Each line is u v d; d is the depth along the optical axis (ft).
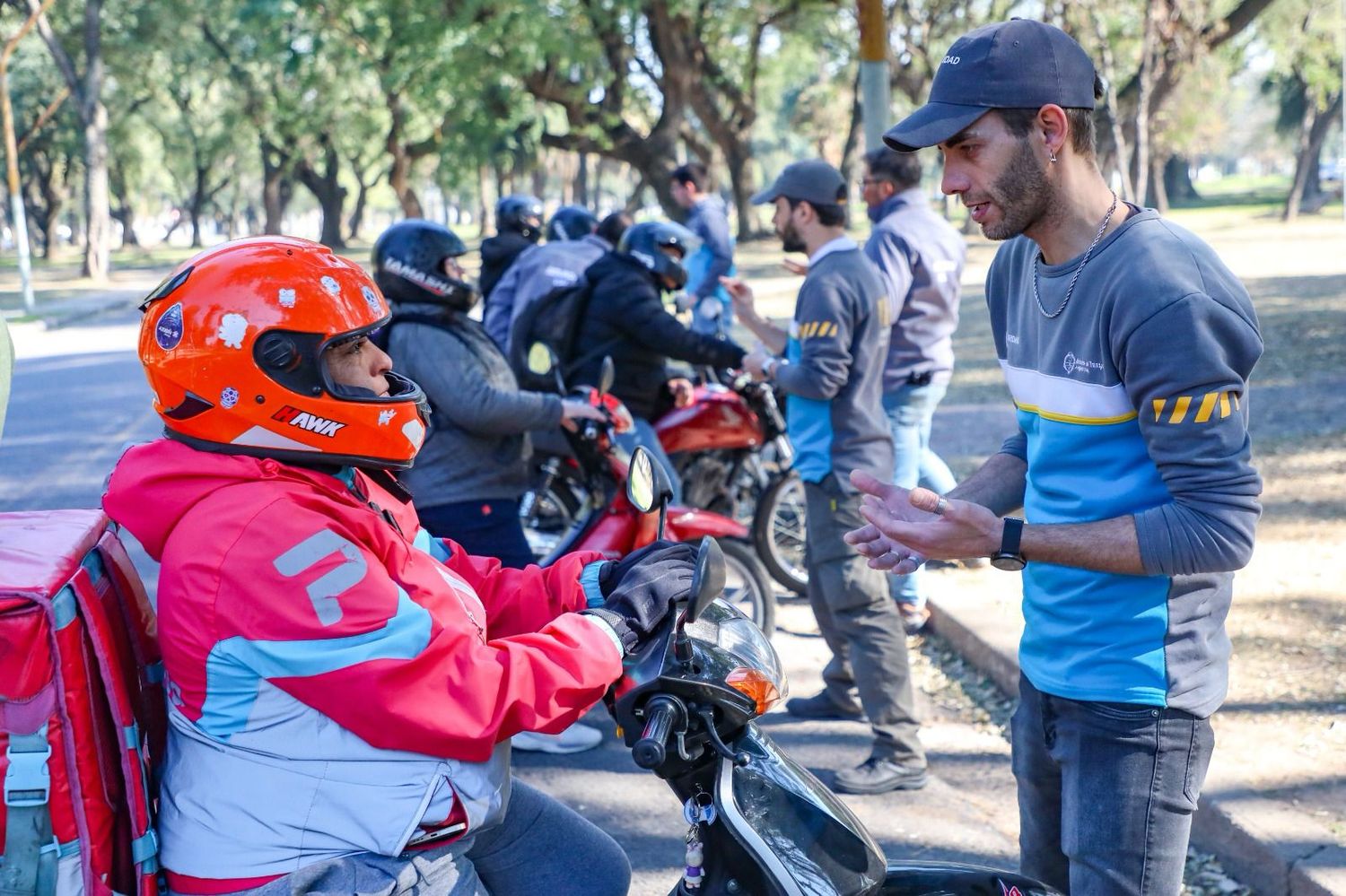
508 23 87.25
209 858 5.79
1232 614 17.07
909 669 13.67
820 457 13.58
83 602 5.52
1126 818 7.32
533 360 16.10
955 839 12.59
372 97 147.33
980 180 7.14
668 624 6.55
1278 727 13.35
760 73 126.00
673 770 6.35
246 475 5.82
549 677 6.01
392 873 5.82
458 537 14.14
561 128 168.35
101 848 5.55
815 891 6.25
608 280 18.94
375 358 6.34
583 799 13.91
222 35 152.87
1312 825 11.23
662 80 104.06
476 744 5.84
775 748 6.91
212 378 5.76
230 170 232.53
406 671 5.63
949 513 7.02
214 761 5.79
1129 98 97.66
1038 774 8.07
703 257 34.19
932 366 17.58
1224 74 123.24
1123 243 6.95
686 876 6.55
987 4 110.52
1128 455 7.11
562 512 19.84
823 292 13.44
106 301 89.30
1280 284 60.34
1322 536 20.29
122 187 210.38
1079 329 7.13
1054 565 7.45
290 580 5.61
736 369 19.90
